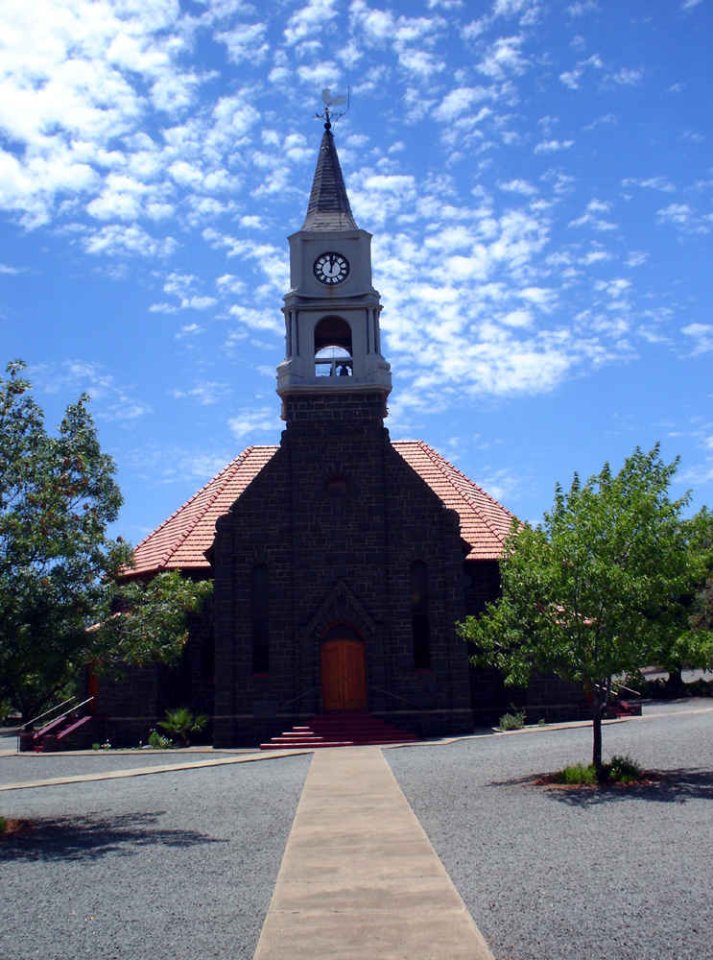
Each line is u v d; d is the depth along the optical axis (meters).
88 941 10.77
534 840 15.39
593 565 22.06
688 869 13.02
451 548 38.00
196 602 22.14
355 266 40.22
